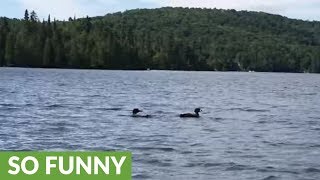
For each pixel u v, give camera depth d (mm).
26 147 28750
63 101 58781
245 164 25219
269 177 22844
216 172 23547
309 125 40844
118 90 81562
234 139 32781
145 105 56281
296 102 66438
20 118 41781
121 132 34906
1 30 179875
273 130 37438
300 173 23625
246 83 124625
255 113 50125
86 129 36062
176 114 47375
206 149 28984
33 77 116438
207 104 59812
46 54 179625
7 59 177125
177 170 23797
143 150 28469
